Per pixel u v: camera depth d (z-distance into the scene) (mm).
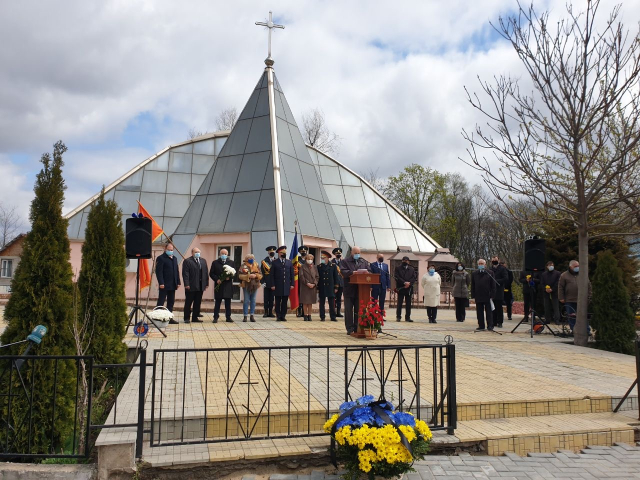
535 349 11359
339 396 6508
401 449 4480
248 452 5043
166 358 8953
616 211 15109
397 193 47312
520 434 5742
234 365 8375
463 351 10633
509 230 48688
